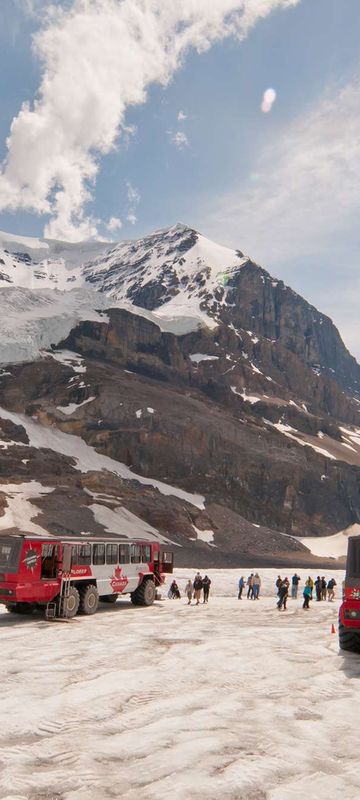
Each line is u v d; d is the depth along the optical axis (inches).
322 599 1499.8
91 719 337.1
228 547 4564.5
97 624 844.6
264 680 445.7
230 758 268.4
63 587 922.7
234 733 305.6
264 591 1884.8
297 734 307.6
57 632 746.8
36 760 266.8
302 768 259.1
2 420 5457.7
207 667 495.8
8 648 607.5
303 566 4018.2
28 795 227.0
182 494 5374.0
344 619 585.3
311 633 729.6
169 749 280.5
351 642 584.1
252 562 3836.1
